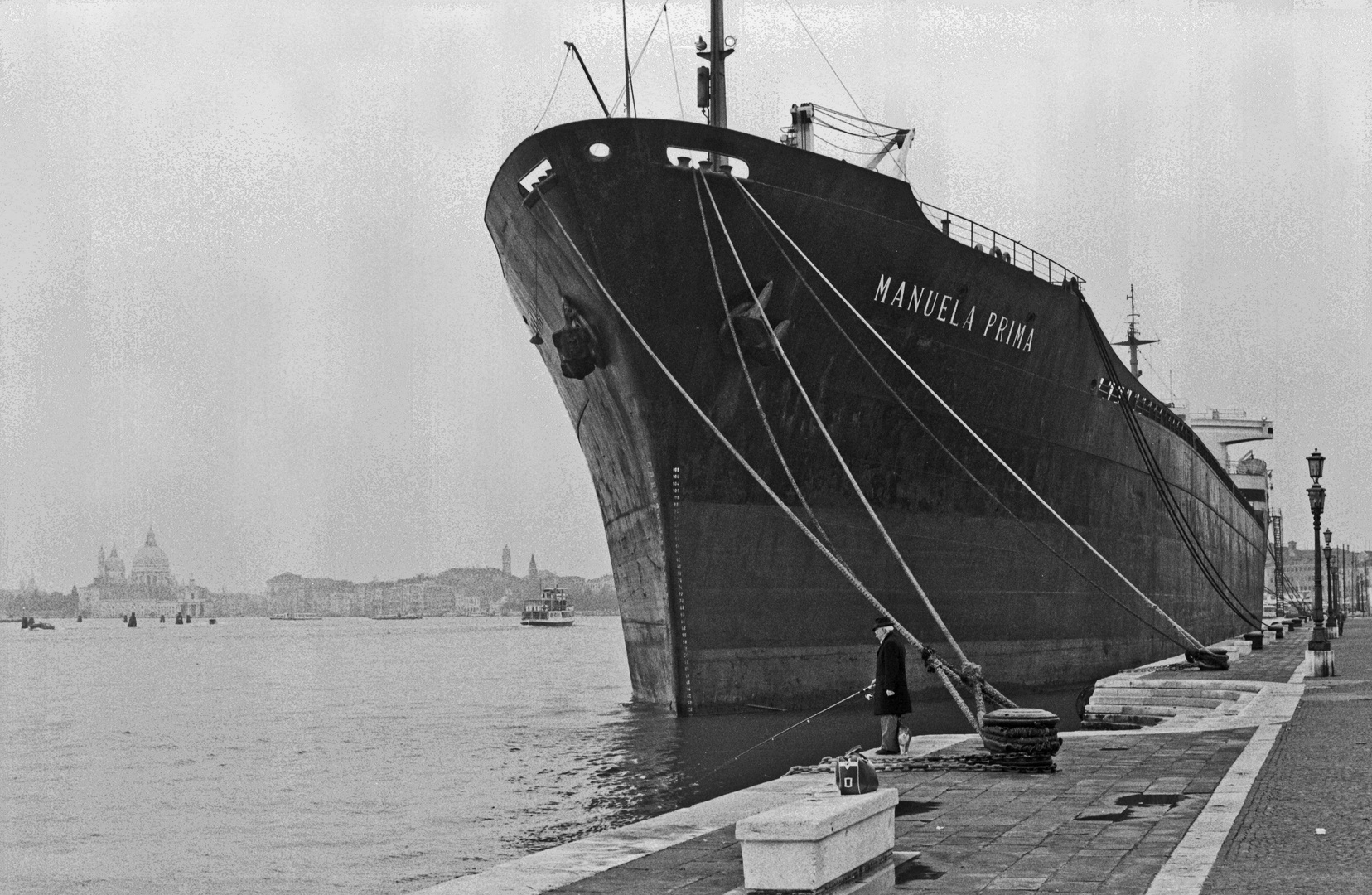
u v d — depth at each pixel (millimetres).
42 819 22094
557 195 25641
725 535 27297
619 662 86812
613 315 26000
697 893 8359
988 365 32188
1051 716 13445
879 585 29844
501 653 110188
